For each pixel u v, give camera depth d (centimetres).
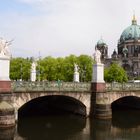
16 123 4706
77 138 4053
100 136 4238
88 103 5538
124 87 6012
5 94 4356
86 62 11188
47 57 11862
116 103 7656
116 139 4081
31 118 5491
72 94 5328
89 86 5559
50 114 6041
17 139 3884
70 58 11275
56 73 10856
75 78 7256
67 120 5322
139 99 6981
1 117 4172
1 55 4412
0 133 4144
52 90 5066
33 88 4862
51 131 4428
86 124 5044
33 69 6831
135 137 4231
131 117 6028
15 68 11825
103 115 5412
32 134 4194
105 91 5609
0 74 4381
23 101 4762
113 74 13375
